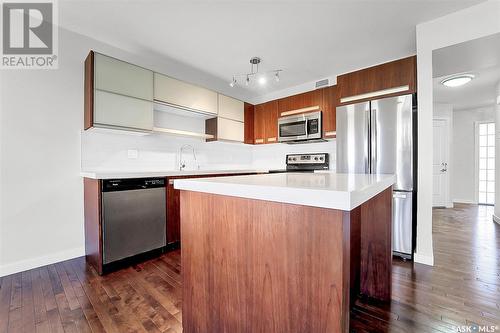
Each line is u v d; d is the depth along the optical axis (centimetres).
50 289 174
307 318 77
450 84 354
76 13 204
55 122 222
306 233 77
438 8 195
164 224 246
